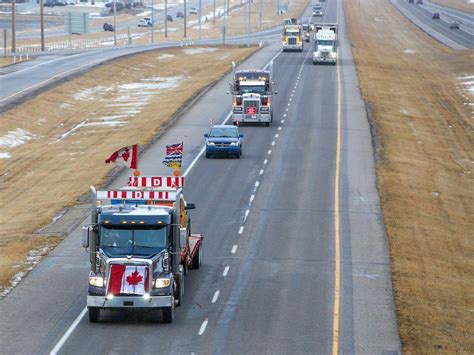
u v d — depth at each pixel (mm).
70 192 78125
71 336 39812
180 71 185875
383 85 156375
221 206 68625
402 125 118938
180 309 44188
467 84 170250
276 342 39531
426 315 45062
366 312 44562
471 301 50094
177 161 52469
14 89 144875
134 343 38938
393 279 51031
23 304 44906
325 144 98500
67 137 115312
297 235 60406
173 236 42938
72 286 48188
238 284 48906
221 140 88625
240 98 110062
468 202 81688
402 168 89375
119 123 122438
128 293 40812
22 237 61031
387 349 39031
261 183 77562
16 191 82688
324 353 38250
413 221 68125
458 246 64188
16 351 37688
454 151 107500
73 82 155500
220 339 39750
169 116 119938
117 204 43938
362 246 58312
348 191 75562
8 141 110062
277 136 103375
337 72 169250
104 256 41344
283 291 47781
